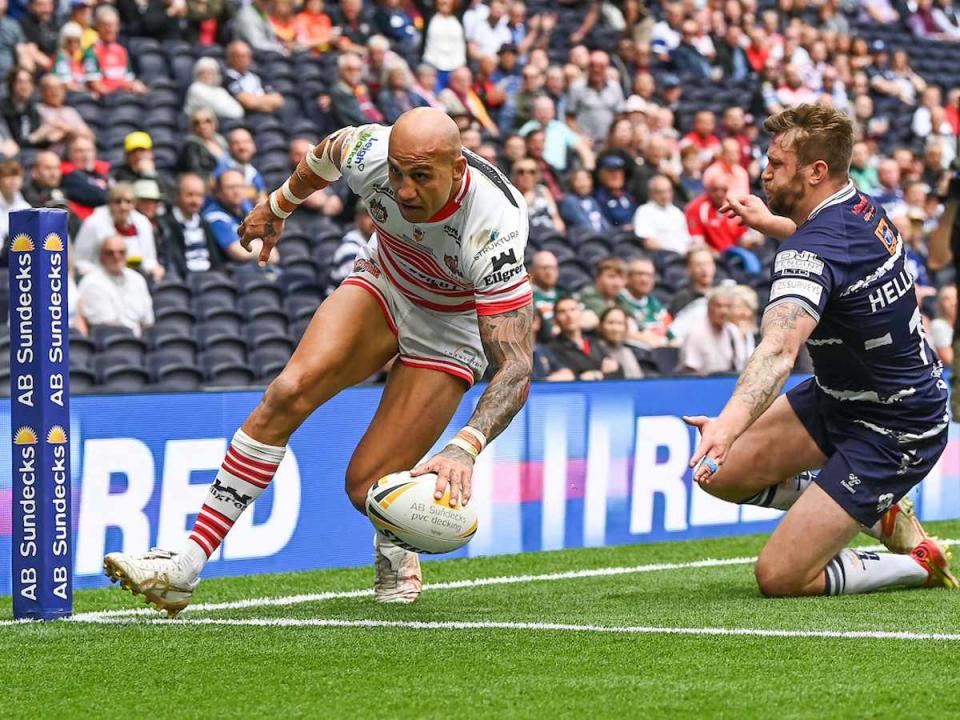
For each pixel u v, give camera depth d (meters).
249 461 9.80
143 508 13.61
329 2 32.53
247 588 13.07
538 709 7.24
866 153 32.28
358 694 7.66
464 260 9.25
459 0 32.25
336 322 10.07
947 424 11.66
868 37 43.47
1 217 20.42
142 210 21.62
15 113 23.58
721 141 31.33
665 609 10.95
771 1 40.91
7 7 26.44
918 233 29.16
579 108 30.69
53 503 10.39
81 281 19.58
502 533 15.79
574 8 36.69
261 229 10.83
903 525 12.12
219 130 25.94
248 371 19.88
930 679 7.92
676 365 21.44
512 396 9.03
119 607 11.68
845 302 10.83
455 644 9.22
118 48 26.95
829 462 11.51
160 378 18.97
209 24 29.38
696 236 27.30
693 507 17.31
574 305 19.64
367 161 9.70
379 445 10.27
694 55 35.75
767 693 7.57
